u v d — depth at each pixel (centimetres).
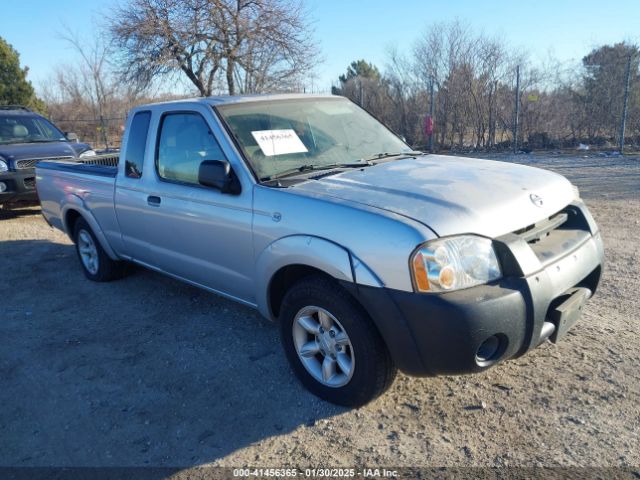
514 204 313
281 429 318
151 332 457
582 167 1283
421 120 1964
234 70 1966
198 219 402
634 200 863
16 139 1044
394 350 293
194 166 412
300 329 345
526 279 286
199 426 326
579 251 330
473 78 1847
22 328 482
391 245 283
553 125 1744
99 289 572
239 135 387
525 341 290
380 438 304
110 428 329
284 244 331
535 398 328
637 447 282
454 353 275
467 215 292
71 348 438
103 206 525
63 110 3681
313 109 448
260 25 1881
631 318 423
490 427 306
